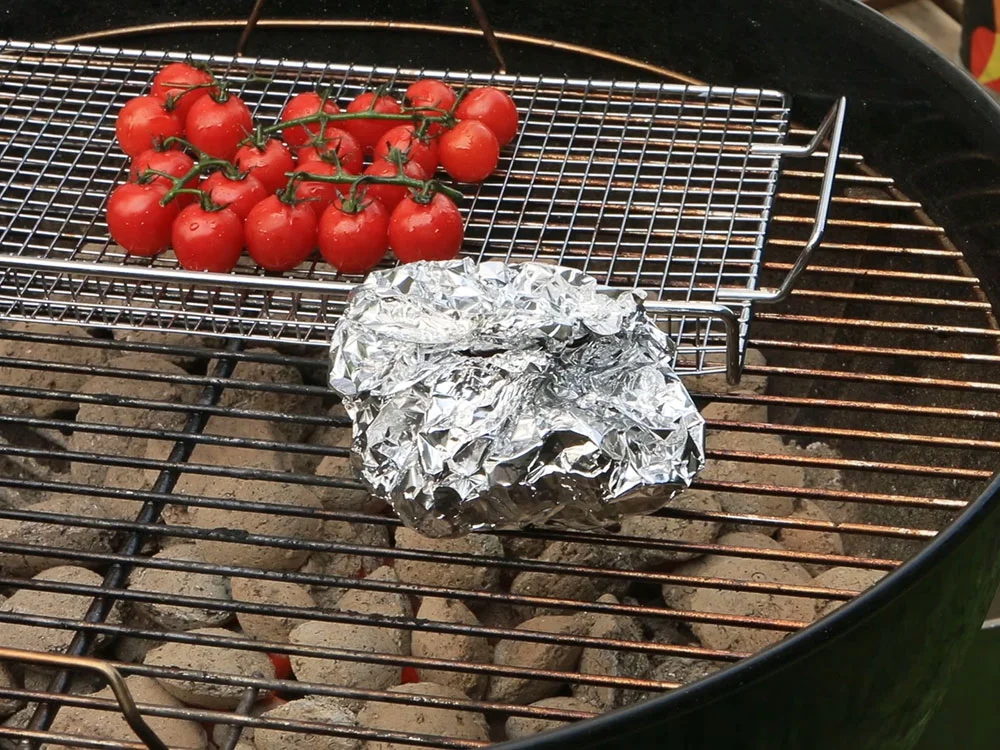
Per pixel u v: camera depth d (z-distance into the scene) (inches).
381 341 34.4
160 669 34.1
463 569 38.2
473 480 32.7
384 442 33.3
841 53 41.6
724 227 44.0
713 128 42.9
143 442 40.5
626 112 43.9
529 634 34.4
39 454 36.5
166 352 38.3
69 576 38.0
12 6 44.4
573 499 32.9
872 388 42.5
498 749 30.2
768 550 35.1
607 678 33.9
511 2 44.1
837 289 43.3
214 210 36.2
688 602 38.6
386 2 44.7
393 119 37.9
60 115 44.2
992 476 34.4
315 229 37.0
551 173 40.1
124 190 36.8
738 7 42.3
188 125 38.5
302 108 39.0
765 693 31.6
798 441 43.0
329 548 35.3
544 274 35.4
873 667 32.9
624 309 34.6
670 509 35.4
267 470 38.1
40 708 34.0
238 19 45.1
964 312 40.3
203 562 37.1
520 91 42.1
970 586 34.0
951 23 56.5
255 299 38.5
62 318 37.8
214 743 36.9
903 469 35.9
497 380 33.4
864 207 42.6
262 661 37.0
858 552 40.8
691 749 31.9
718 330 40.0
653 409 33.6
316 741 35.6
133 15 45.1
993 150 38.8
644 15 43.4
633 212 44.0
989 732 41.6
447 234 36.6
